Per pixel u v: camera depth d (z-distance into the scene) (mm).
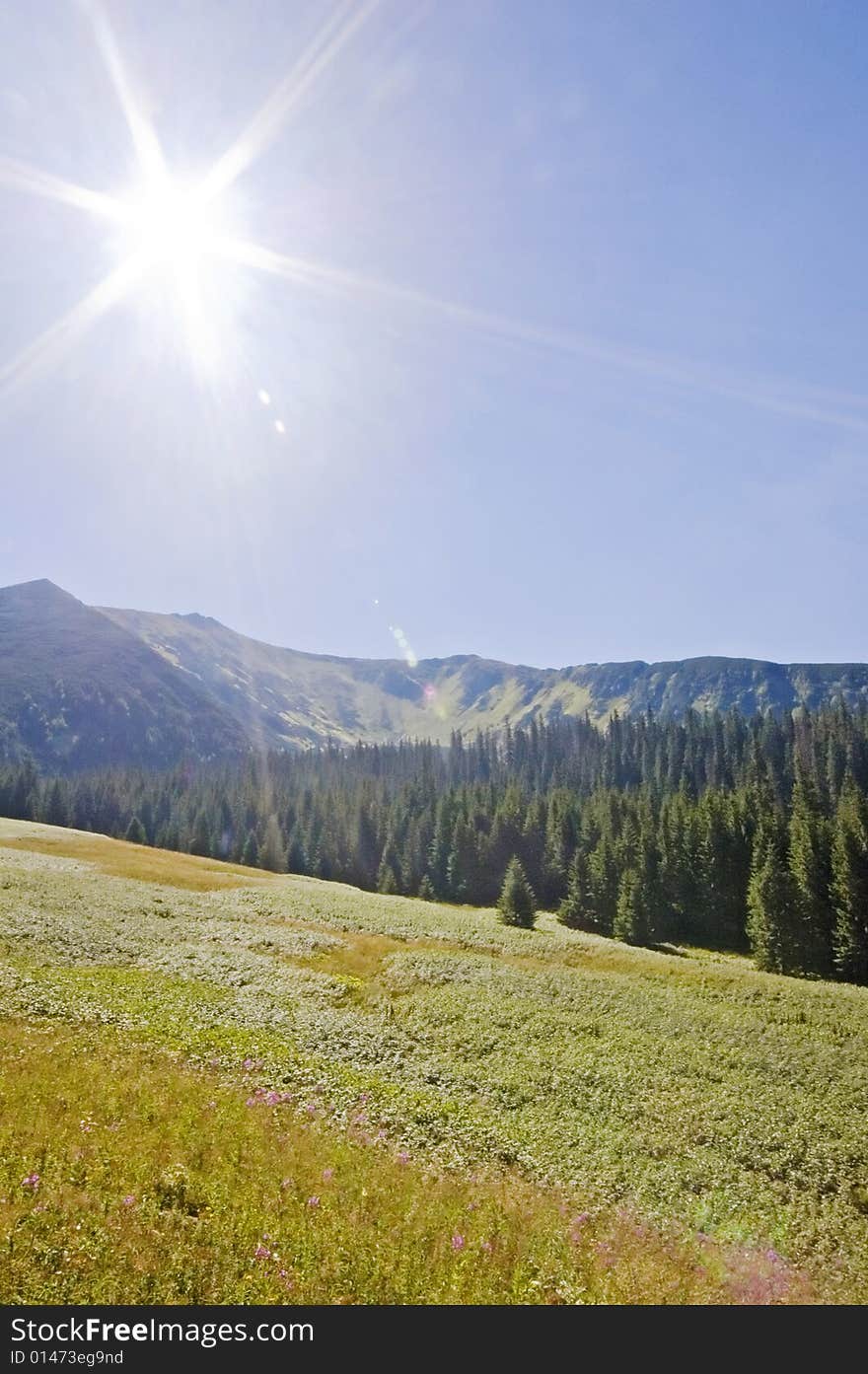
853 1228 17672
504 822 110062
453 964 40688
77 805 159500
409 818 126312
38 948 31484
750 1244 16375
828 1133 22703
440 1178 16656
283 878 80938
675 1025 32875
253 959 37375
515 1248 13219
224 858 129750
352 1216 13055
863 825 73500
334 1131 18172
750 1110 24109
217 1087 19266
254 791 158125
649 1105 23984
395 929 50844
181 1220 11625
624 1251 14617
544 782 189625
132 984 28781
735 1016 34938
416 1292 10969
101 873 57719
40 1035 20141
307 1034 26828
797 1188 19609
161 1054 20953
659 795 143750
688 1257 15109
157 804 160125
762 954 68062
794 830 80750
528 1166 18906
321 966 38438
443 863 111125
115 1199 11766
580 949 50781
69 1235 10391
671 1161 20375
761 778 134250
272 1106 18641
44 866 55656
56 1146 13242
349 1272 11078
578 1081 25469
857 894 64875
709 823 88250
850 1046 31484
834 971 65062
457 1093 23391
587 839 101688
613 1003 35750
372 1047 26703
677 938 82625
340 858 122438
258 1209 12602
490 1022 31188
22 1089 15602
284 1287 10328
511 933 55562
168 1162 13672
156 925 41375
